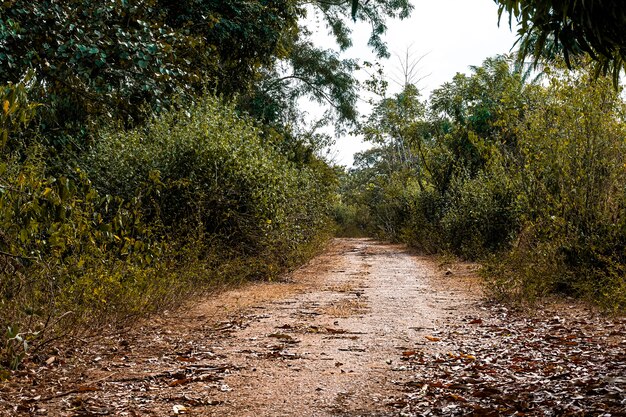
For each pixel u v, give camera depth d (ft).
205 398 16.63
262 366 20.17
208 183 44.80
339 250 93.61
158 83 44.93
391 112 104.94
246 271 44.45
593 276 35.17
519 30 14.83
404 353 21.88
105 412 15.30
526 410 14.98
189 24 56.39
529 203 44.14
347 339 24.81
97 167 41.45
